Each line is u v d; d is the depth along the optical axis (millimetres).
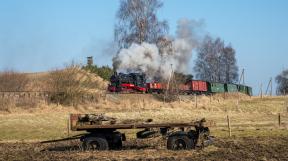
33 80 67688
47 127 41969
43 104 54781
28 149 28672
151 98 68000
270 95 87625
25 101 54531
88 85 61312
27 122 44156
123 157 24047
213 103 66250
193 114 52750
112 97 64188
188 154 24562
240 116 52969
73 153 25844
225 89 94500
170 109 55562
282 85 130750
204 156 23781
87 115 27016
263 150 25875
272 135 33938
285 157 23359
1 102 52844
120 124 26719
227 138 32250
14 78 61531
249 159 22766
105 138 26922
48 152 26750
